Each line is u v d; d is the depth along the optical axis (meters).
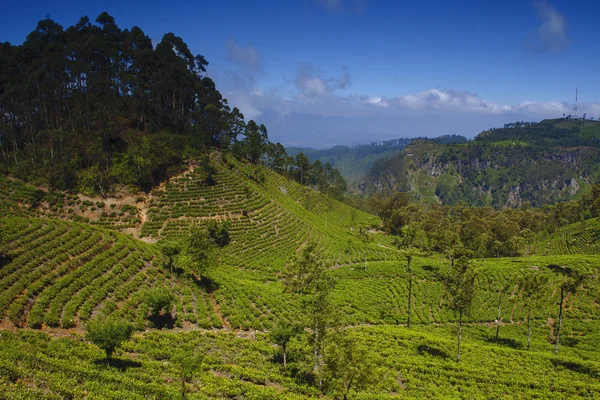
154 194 100.31
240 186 115.31
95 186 96.56
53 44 118.81
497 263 97.06
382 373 45.06
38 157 98.44
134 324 48.56
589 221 148.62
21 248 57.56
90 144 100.44
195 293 62.66
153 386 32.47
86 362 35.94
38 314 44.56
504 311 75.19
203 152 123.31
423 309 75.75
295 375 41.62
